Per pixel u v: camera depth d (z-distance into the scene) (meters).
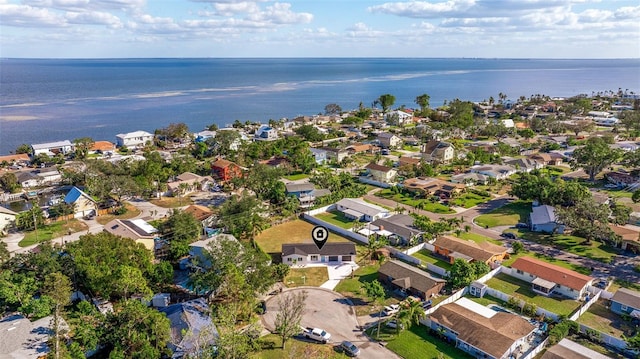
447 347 53.25
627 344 50.75
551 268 67.81
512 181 122.25
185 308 55.53
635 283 67.69
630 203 100.94
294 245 77.75
